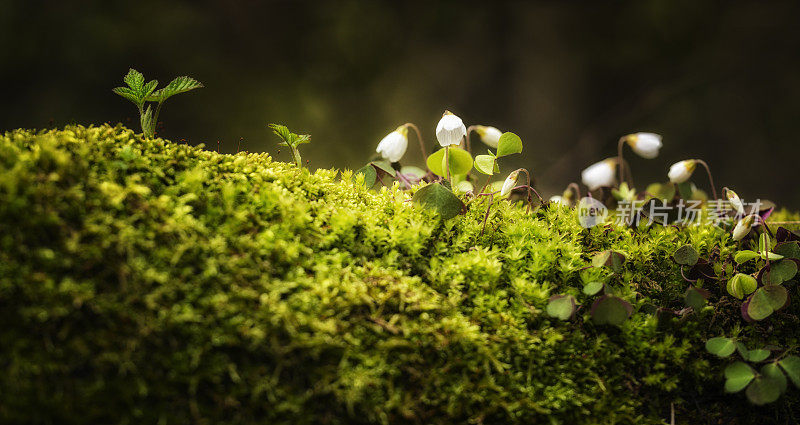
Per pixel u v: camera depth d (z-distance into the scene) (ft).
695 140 12.95
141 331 2.56
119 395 2.56
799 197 12.53
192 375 2.57
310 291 2.63
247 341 2.59
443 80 12.78
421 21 12.69
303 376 2.60
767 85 12.91
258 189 2.70
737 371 2.71
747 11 12.42
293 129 11.12
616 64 12.90
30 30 10.18
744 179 12.76
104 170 2.64
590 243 2.82
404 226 2.74
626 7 12.46
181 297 2.59
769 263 2.77
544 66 12.74
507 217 2.82
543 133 12.75
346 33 12.05
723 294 2.80
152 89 2.76
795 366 2.70
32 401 2.55
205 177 2.68
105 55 10.44
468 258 2.72
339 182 2.82
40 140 2.64
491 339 2.67
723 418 2.73
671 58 12.85
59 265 2.57
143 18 10.82
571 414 2.68
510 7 12.83
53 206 2.58
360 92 12.16
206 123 10.77
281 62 11.78
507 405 2.64
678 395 2.72
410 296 2.66
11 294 2.55
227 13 11.57
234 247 2.63
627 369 2.72
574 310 2.69
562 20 12.60
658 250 2.82
